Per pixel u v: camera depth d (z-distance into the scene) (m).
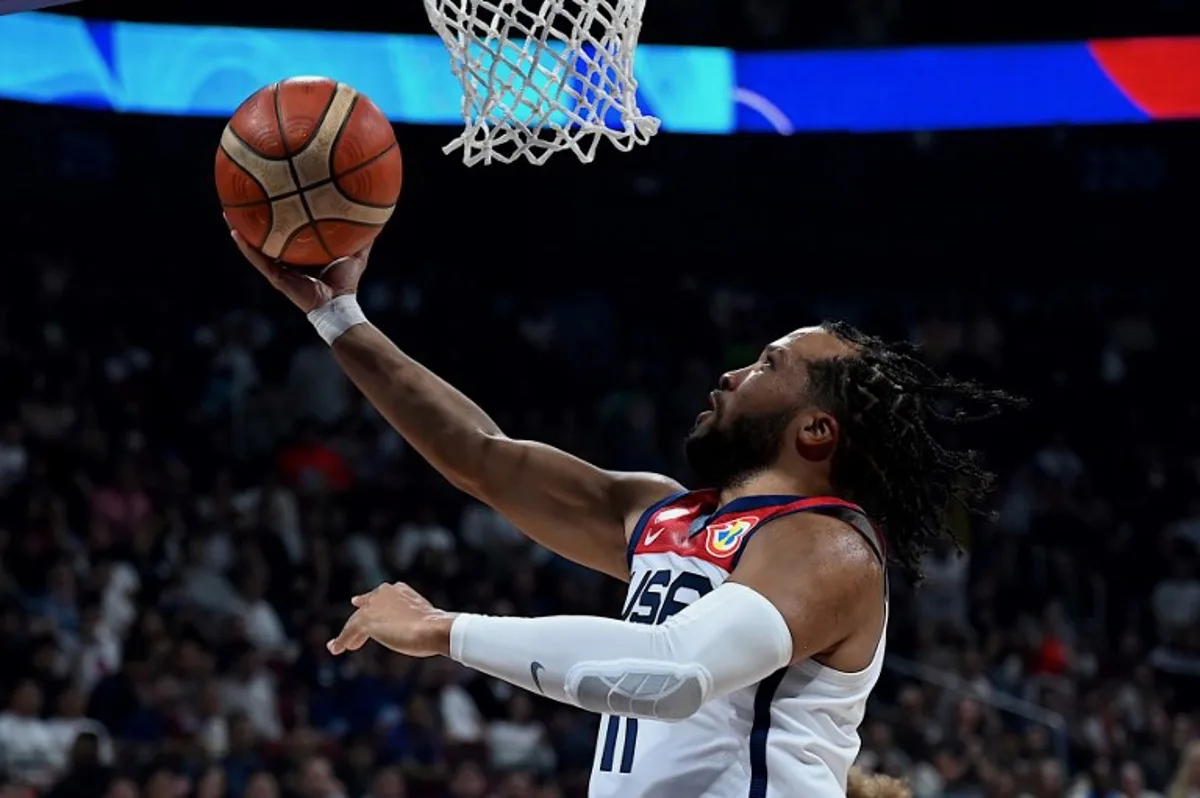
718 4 13.66
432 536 11.38
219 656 9.00
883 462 2.75
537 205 15.42
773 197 15.39
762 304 15.76
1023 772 9.15
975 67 13.33
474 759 8.68
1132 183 15.35
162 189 14.05
